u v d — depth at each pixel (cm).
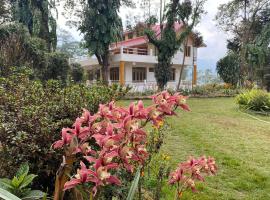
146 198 305
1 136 243
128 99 1727
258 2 3083
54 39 2186
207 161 206
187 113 1248
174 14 2303
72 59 3347
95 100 326
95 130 146
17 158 239
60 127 277
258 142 732
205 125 962
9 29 1228
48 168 265
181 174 188
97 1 2277
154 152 305
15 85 375
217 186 433
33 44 1254
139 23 2480
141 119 148
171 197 340
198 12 2327
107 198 237
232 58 2897
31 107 275
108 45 2389
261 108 1316
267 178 472
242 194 412
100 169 125
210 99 1978
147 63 3061
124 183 228
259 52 2838
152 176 340
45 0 2131
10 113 283
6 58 921
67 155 136
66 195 248
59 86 387
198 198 380
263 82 2812
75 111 297
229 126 959
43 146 256
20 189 192
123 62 2856
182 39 2359
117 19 2353
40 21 2055
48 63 1378
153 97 156
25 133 236
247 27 3145
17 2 2159
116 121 149
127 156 135
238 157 591
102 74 2445
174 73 3225
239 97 1434
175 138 747
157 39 2392
